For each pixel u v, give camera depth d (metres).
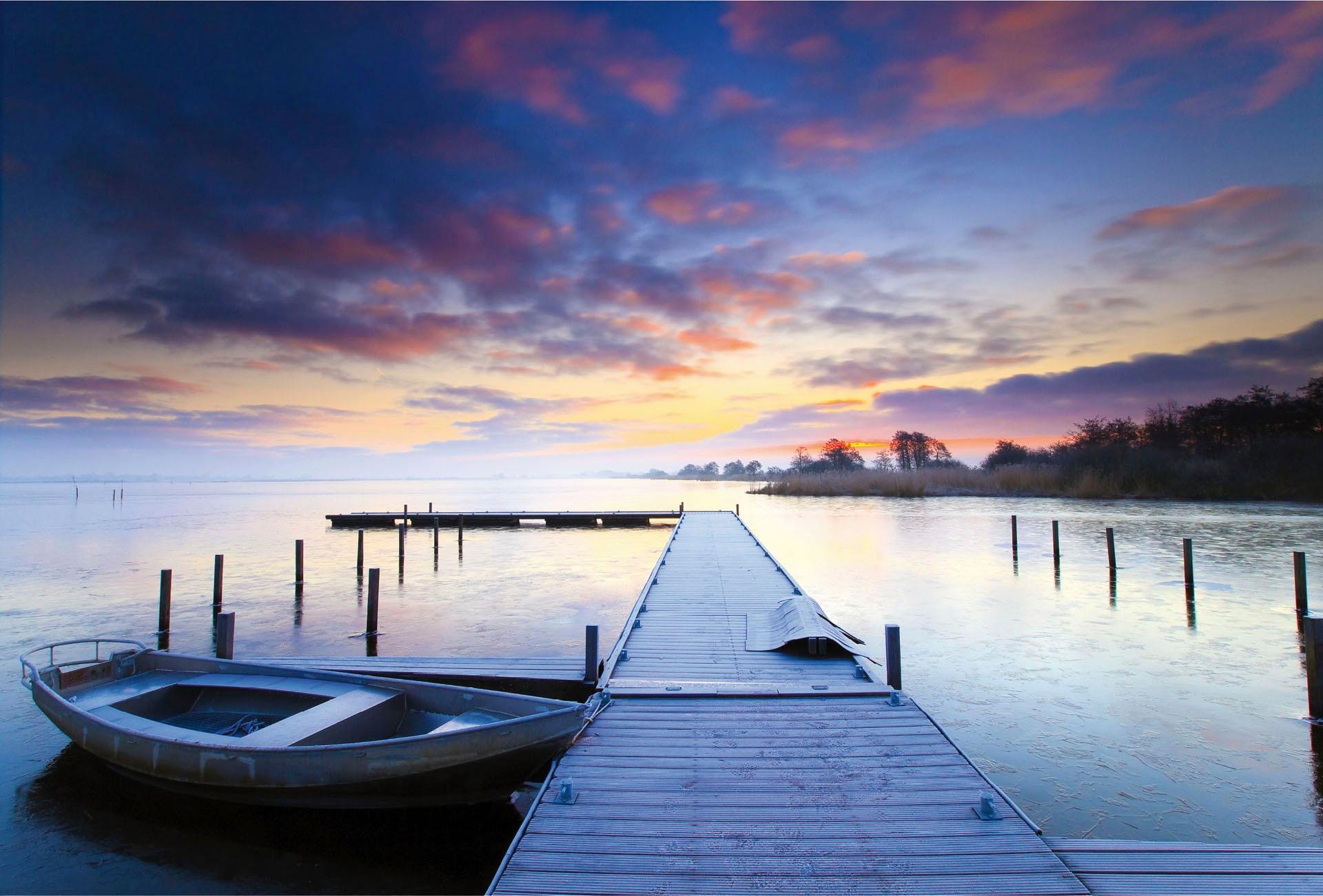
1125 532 28.27
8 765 7.86
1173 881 4.16
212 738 6.50
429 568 23.59
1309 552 22.08
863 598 16.81
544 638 13.94
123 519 46.69
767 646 9.80
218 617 10.52
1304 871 4.25
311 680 8.08
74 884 5.62
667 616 11.93
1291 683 10.27
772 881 4.11
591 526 40.81
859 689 7.68
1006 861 4.32
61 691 7.96
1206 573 19.06
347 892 5.52
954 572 20.38
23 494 108.62
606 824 4.76
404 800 6.21
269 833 6.38
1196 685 10.17
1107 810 6.62
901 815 4.89
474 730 5.82
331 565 24.31
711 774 5.56
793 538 28.67
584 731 6.51
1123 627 13.70
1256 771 7.43
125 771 6.95
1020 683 10.36
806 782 5.42
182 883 5.62
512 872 4.20
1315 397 49.44
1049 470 54.09
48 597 18.17
